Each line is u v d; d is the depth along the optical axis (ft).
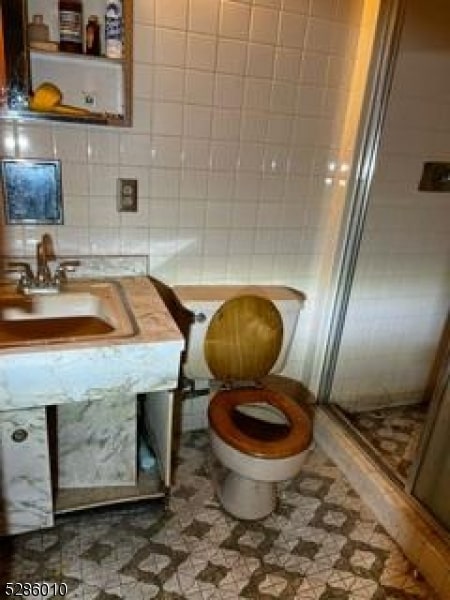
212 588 4.30
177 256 5.55
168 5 4.48
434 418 4.73
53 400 3.74
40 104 4.22
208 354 5.53
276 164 5.52
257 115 5.21
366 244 6.18
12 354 3.42
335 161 5.79
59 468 4.83
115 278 5.24
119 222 5.15
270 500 5.15
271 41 4.95
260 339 5.37
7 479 4.06
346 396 7.11
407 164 5.93
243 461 4.55
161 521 5.01
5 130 4.41
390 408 7.46
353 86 5.46
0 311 4.45
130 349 3.74
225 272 5.86
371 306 6.64
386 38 5.09
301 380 7.04
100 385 3.82
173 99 4.82
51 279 4.68
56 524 4.80
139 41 4.50
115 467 4.95
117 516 5.01
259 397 5.45
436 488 4.82
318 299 6.48
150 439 5.56
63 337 4.08
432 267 6.79
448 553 4.39
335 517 5.25
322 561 4.67
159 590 4.24
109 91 4.60
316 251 6.24
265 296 5.61
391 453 6.38
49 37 4.27
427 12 5.16
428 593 4.41
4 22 3.89
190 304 5.21
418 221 6.38
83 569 4.38
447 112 5.84
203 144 5.12
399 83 5.40
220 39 4.76
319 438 6.54
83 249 5.13
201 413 6.51
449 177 6.26
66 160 4.70
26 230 4.83
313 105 5.40
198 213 5.42
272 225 5.83
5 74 4.07
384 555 4.80
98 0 4.30
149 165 5.01
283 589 4.35
